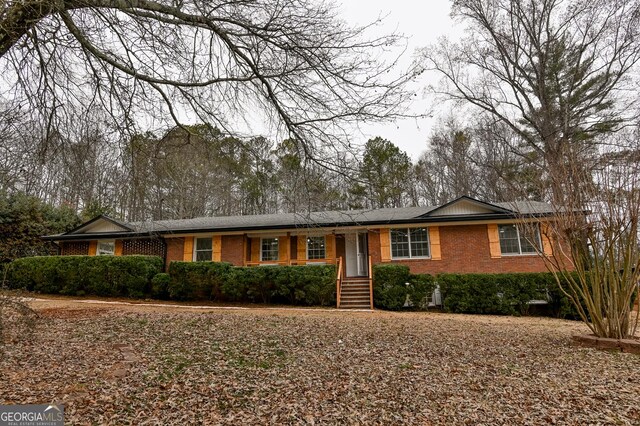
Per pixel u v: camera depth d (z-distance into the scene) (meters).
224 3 5.93
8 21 4.49
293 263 17.77
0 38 4.70
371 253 16.33
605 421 3.77
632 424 3.70
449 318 11.42
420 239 16.30
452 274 13.69
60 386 4.52
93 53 5.82
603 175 7.07
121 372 5.14
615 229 6.97
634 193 6.78
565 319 11.97
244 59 6.57
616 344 6.83
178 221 19.86
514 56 22.77
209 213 27.95
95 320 9.16
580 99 20.78
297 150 7.06
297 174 7.25
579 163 7.55
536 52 22.36
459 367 5.68
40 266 15.58
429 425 3.71
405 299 13.71
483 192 30.16
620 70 19.41
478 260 15.49
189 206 24.52
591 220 7.13
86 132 6.57
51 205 20.56
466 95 23.89
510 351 6.73
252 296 14.66
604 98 20.08
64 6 5.16
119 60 6.21
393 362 5.93
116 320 9.20
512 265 15.25
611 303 7.25
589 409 4.07
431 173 33.28
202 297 14.96
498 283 13.15
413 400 4.35
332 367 5.63
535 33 22.02
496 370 5.52
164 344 6.82
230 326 8.73
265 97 6.83
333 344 7.14
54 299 13.94
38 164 6.70
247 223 17.83
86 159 6.84
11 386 4.43
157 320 9.30
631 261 7.10
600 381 4.98
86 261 15.40
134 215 9.91
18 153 6.79
